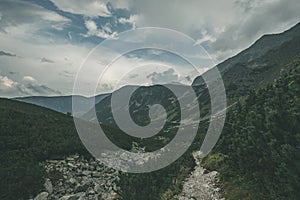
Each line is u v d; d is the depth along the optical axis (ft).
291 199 68.49
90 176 112.47
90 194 100.37
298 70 93.04
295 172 68.74
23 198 90.63
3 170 94.43
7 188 89.40
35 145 121.60
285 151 71.05
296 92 81.35
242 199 81.25
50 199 94.12
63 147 125.70
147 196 92.68
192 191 96.37
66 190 100.63
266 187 78.74
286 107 79.05
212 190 93.86
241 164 95.91
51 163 114.11
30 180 95.66
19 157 107.24
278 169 74.02
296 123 75.00
